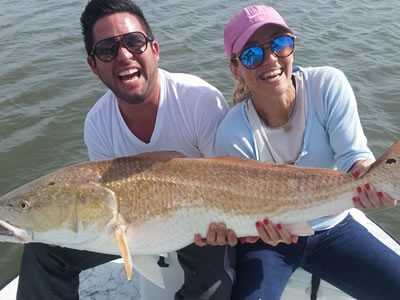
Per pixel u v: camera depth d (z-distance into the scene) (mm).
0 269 1605
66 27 3848
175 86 1016
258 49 910
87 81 2869
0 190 2020
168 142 1026
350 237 982
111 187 836
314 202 840
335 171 839
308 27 3668
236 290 942
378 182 805
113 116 1023
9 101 2660
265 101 954
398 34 3445
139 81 931
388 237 1174
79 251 937
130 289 1124
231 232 859
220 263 913
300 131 962
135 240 848
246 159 876
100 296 1105
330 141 957
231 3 4418
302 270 1045
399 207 1833
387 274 936
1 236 836
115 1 903
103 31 898
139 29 911
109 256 981
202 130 1021
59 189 836
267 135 978
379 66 2891
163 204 841
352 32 3521
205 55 3170
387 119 2346
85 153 2242
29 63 3141
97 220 831
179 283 1021
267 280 940
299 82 974
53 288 938
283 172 852
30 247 930
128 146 1035
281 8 4219
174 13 4152
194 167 858
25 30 3836
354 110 956
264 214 847
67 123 2457
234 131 985
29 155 2232
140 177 844
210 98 1025
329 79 960
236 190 844
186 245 874
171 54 3203
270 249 999
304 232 864
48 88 2791
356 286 960
